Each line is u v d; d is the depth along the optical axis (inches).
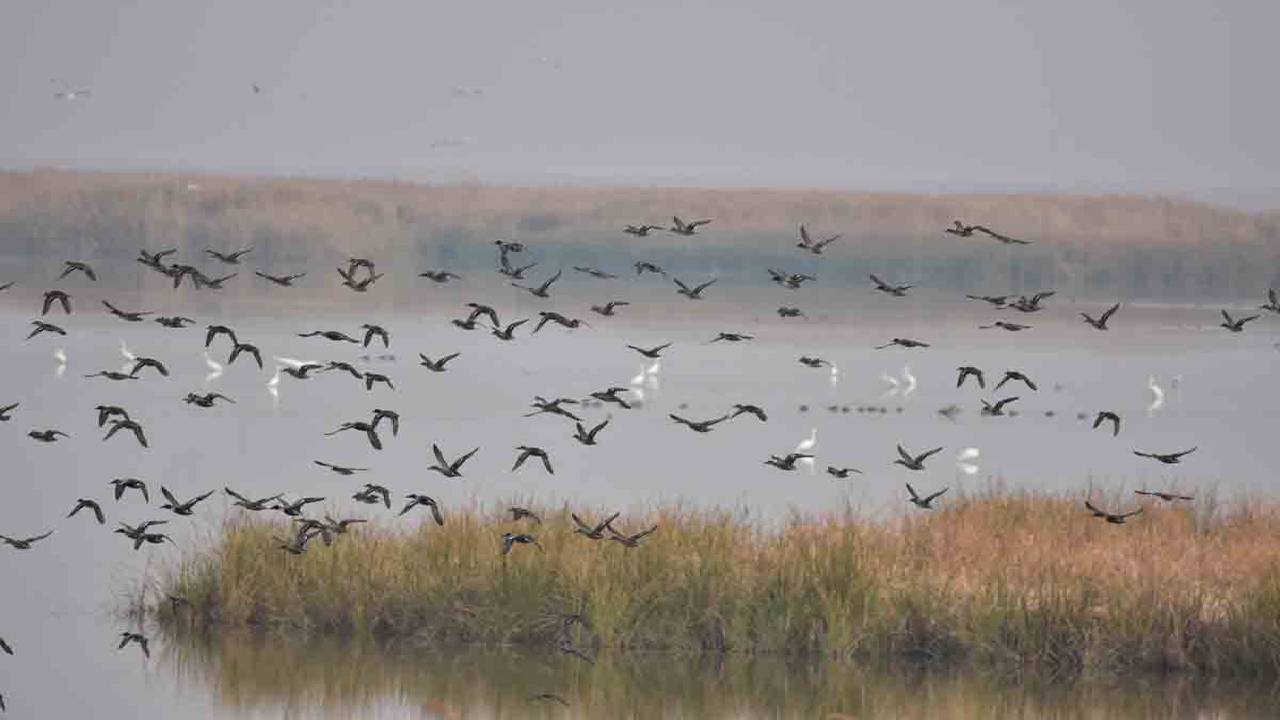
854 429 2190.0
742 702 1090.7
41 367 2610.7
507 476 1802.4
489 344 3021.7
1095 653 1092.5
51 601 1280.8
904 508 1584.6
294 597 1184.8
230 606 1190.3
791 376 2696.9
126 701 1073.5
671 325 3420.3
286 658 1146.0
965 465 1920.5
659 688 1102.4
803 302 3996.1
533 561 1165.7
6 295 3577.8
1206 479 1847.9
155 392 2407.7
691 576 1149.7
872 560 1167.0
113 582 1337.4
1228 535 1322.6
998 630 1109.1
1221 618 1107.3
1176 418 2340.1
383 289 4013.3
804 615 1125.7
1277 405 2477.9
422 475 1811.0
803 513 1562.5
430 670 1128.2
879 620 1120.8
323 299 3747.5
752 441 2073.1
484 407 2329.0
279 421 2188.7
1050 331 3513.8
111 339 2950.3
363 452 1959.9
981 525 1317.7
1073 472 1892.2
